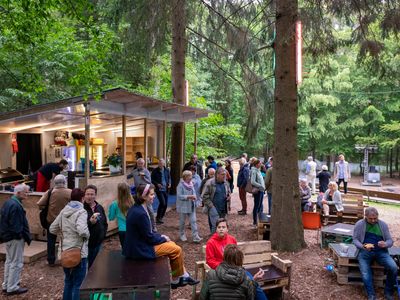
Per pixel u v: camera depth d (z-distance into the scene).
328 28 8.70
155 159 14.27
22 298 5.38
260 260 5.43
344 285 5.79
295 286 5.73
